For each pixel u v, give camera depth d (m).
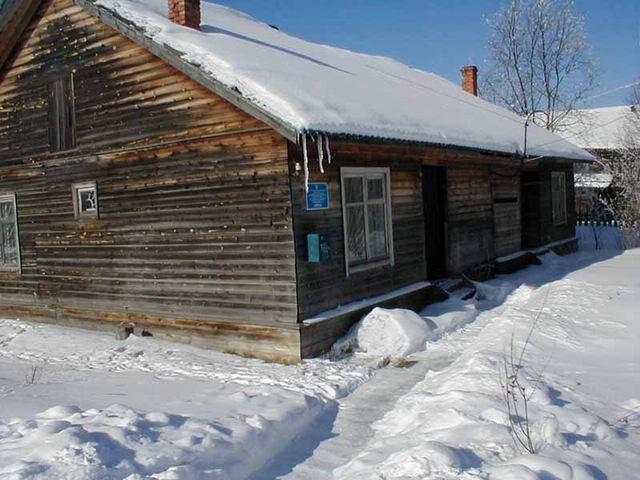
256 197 8.88
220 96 8.95
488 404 5.30
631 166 21.94
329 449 5.66
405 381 7.63
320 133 7.73
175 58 9.07
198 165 9.48
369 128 8.79
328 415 6.56
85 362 9.27
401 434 5.22
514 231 17.12
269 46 11.91
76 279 11.45
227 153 9.13
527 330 8.33
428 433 5.02
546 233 19.16
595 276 13.70
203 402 6.49
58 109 11.32
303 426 6.18
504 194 16.50
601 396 5.68
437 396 5.86
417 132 10.19
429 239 13.32
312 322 8.62
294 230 8.58
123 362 9.10
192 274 9.72
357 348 9.16
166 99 9.73
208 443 4.98
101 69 10.55
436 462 4.18
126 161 10.41
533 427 4.74
